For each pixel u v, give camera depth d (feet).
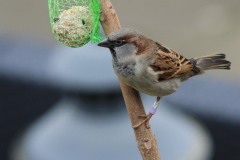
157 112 22.67
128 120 19.77
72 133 19.15
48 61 35.27
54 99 32.73
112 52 20.03
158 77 22.06
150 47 21.75
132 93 20.11
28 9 65.82
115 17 20.33
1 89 33.55
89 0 20.67
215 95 33.71
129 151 18.99
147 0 71.10
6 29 56.49
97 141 18.66
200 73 28.94
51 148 19.34
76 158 18.67
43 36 56.44
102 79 18.93
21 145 21.59
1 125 28.71
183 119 23.25
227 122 30.96
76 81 18.95
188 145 20.47
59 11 22.44
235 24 63.72
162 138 20.40
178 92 33.81
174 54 24.25
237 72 52.75
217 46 59.36
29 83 34.50
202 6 69.00
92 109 19.31
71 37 21.04
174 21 65.21
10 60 35.73
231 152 27.53
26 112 30.53
